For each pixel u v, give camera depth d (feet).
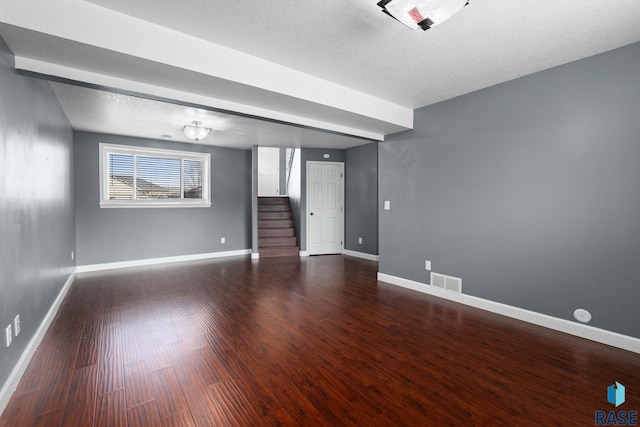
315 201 21.98
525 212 9.77
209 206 20.40
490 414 5.55
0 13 5.43
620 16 6.53
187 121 13.89
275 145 20.59
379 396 6.07
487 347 8.09
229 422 5.32
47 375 6.68
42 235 8.71
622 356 7.58
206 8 6.40
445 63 8.87
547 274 9.32
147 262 18.29
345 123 12.43
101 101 11.12
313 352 7.80
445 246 12.09
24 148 7.17
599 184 8.30
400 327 9.37
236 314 10.34
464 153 11.39
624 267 7.94
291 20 6.83
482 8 6.26
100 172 16.60
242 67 8.33
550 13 6.44
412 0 5.46
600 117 8.27
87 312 10.44
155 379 6.57
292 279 15.03
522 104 9.78
